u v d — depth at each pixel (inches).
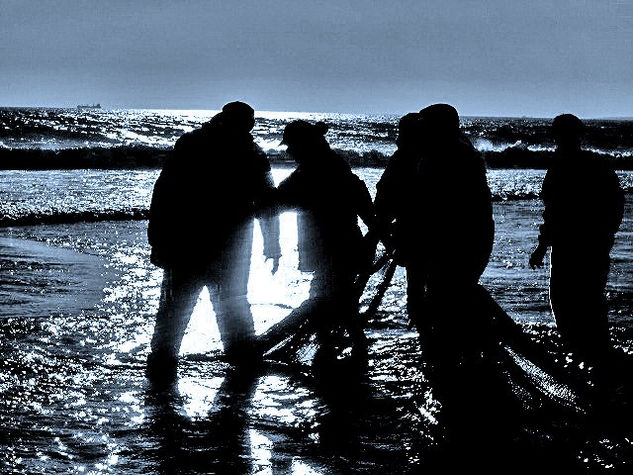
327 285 253.0
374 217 250.8
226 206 239.0
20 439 173.5
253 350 244.4
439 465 167.3
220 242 239.1
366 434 185.6
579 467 167.2
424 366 240.2
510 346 246.7
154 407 199.9
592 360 244.1
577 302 253.4
